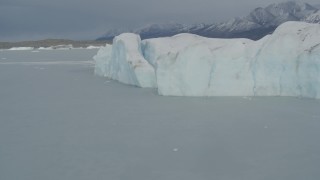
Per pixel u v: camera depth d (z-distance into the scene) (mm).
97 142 13727
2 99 22797
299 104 18500
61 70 40094
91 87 26500
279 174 10648
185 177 10578
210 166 11305
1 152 12875
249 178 10430
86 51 100375
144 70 25141
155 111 18203
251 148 12688
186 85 21375
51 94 24219
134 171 11078
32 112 18906
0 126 16234
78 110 19062
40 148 13211
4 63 53625
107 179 10586
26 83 29984
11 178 10805
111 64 30641
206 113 17469
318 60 18641
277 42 20359
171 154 12344
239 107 18391
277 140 13430
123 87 25922
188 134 14367
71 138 14266
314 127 14836
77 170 11242
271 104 18734
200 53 21078
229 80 21031
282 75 20297
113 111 18547
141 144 13375
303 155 11984
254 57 20938
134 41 27141
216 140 13578
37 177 10820
